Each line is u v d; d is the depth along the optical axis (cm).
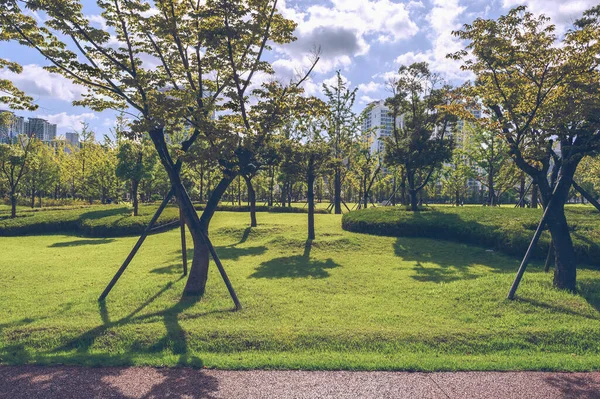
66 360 524
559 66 791
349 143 3133
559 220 873
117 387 447
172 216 2288
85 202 4762
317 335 606
